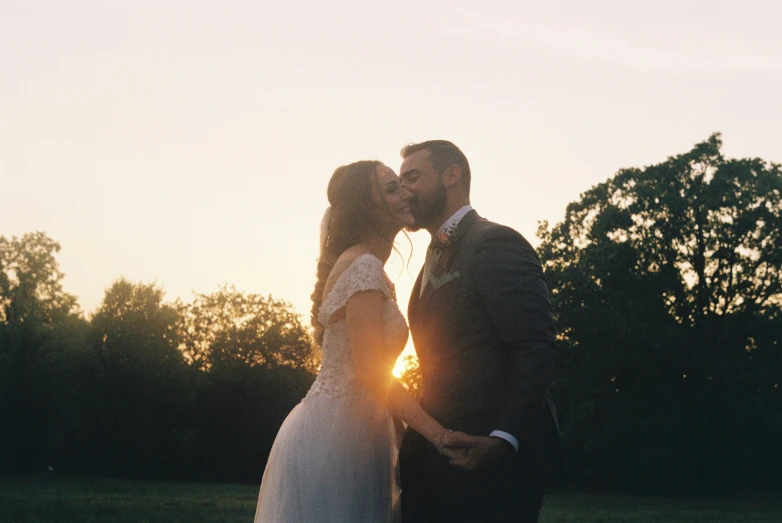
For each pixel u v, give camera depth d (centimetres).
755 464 3866
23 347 5288
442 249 389
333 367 380
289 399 5959
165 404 5462
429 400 388
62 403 5344
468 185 416
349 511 367
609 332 3419
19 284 5622
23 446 5381
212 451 5819
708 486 3866
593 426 3581
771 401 3506
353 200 391
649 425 3481
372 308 364
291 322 6512
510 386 350
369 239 396
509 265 364
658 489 3866
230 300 6469
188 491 3516
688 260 3597
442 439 348
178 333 5725
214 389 5850
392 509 392
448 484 374
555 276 3584
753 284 3569
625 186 3697
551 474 371
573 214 3750
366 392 380
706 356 3519
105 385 5341
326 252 397
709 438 3581
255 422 5850
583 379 3556
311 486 369
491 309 363
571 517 2244
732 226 3516
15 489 3353
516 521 361
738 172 3538
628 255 3494
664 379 3591
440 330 385
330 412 375
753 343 3644
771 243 3481
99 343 5438
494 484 359
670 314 3625
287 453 377
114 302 5475
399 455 404
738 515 2531
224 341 6331
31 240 5706
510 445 341
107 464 5538
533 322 353
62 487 3616
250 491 3609
